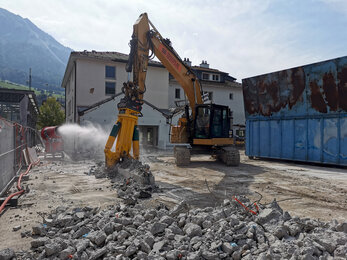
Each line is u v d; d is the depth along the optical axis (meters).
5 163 8.10
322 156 14.63
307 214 6.10
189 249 3.91
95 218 5.14
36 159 15.44
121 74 26.67
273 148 17.36
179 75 13.07
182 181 9.85
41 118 45.38
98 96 25.59
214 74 35.09
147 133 27.56
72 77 27.98
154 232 4.43
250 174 11.63
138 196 7.17
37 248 4.12
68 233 4.61
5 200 6.17
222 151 14.67
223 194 7.93
